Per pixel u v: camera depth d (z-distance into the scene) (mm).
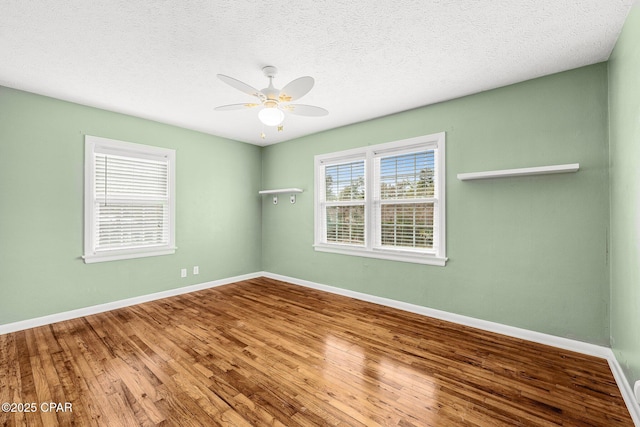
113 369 2182
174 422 1642
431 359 2340
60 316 3145
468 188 3043
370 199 3836
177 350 2484
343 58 2350
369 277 3863
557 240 2576
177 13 1806
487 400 1838
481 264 2969
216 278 4637
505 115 2826
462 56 2316
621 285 2053
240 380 2045
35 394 1886
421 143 3396
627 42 1844
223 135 4605
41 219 3049
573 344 2498
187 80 2725
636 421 1612
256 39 2088
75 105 3256
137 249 3740
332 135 4266
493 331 2887
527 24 1919
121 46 2168
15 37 2041
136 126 3730
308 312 3436
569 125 2512
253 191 5180
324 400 1835
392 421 1650
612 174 2271
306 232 4621
